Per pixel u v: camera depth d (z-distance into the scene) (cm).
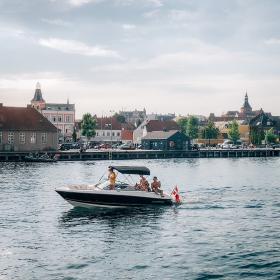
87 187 3350
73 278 1866
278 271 1941
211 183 5425
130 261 2073
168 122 16038
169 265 2022
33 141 10756
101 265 2017
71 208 3344
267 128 19238
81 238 2461
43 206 3441
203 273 1923
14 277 1875
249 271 1945
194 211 3253
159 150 11844
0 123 10425
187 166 8700
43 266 2002
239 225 2794
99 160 10325
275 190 4641
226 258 2116
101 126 17025
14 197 3928
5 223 2825
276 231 2636
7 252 2197
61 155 10038
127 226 2748
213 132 17225
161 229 2678
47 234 2545
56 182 5309
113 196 3241
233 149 12938
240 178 6125
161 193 3403
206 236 2516
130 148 12525
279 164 9519
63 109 15812
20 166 8125
